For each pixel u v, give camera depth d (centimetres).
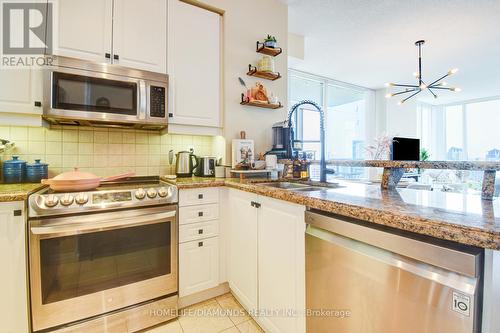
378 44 337
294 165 183
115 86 165
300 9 259
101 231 140
